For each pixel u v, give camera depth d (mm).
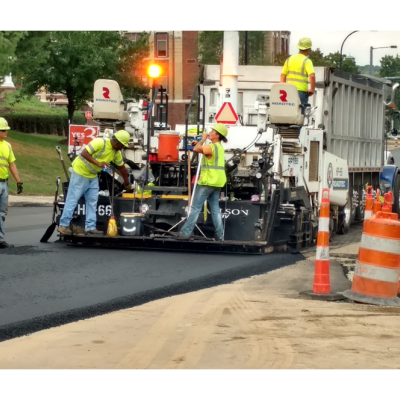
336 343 8352
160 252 15305
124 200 15992
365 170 23984
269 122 16312
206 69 20266
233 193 16000
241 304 10438
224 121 17656
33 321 8938
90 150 15484
